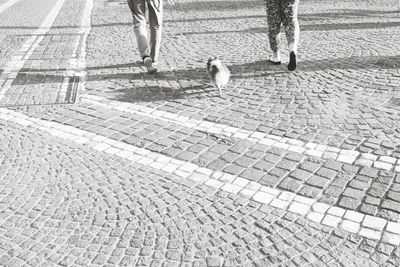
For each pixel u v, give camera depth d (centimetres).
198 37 1049
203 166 508
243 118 614
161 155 538
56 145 575
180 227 405
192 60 874
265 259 362
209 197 449
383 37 935
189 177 488
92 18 1376
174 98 698
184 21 1227
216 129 591
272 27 775
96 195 460
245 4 1429
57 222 421
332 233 390
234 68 809
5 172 512
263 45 944
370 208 420
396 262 354
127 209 435
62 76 834
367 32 986
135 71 834
